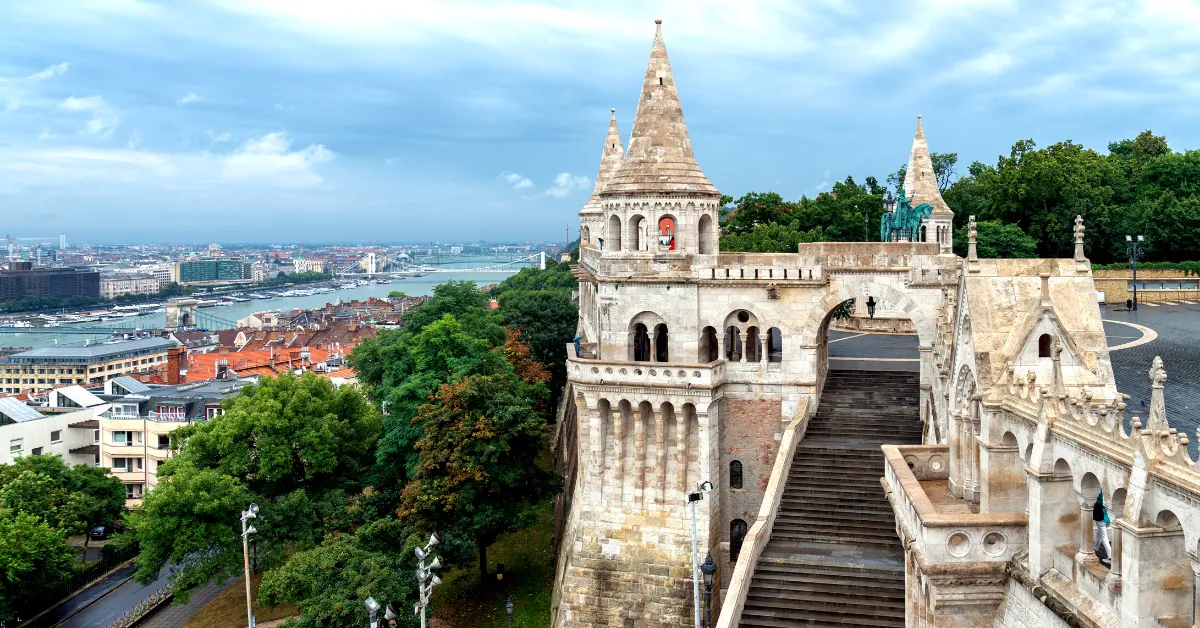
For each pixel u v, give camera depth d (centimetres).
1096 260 10588
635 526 5850
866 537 5041
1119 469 2508
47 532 7056
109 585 8462
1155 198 10956
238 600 7400
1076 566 2756
